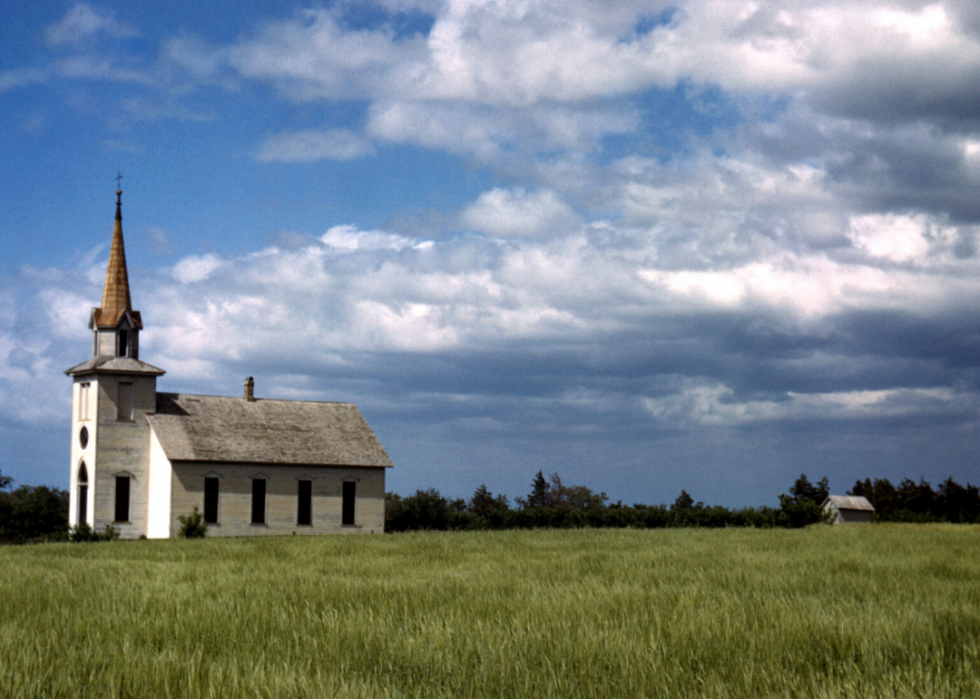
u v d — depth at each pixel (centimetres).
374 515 6384
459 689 923
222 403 6481
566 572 2050
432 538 4003
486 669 979
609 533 4438
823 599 1493
